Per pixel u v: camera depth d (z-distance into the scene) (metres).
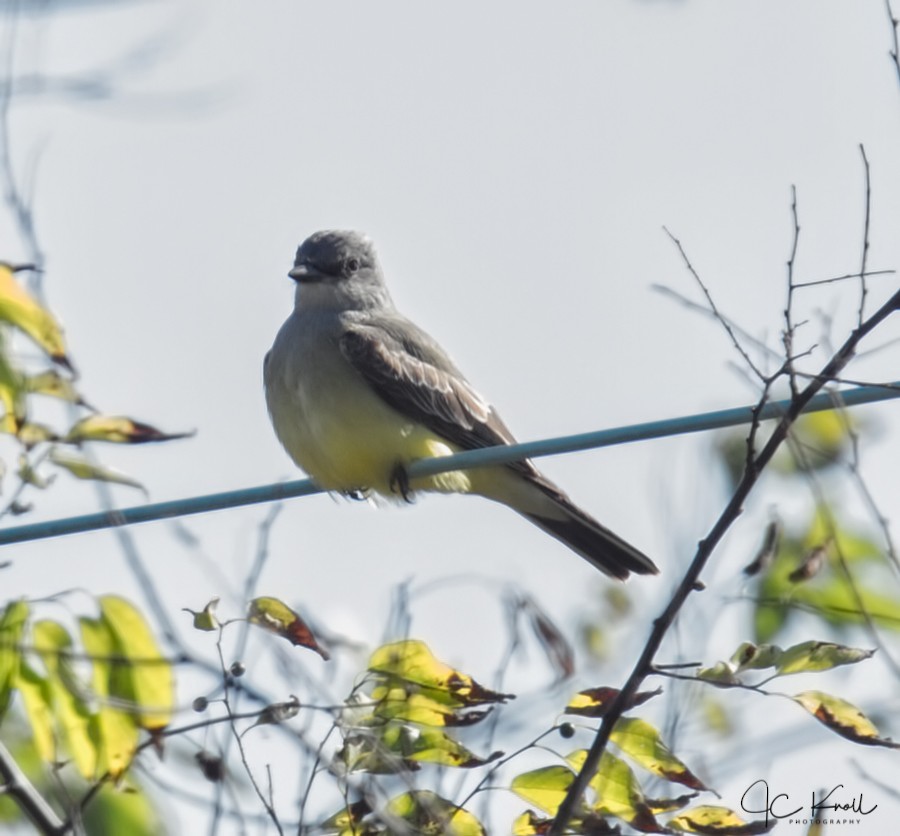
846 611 10.88
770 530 11.08
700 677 9.12
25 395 9.84
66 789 10.72
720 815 9.30
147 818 11.05
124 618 9.76
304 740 9.05
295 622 9.42
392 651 9.49
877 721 11.69
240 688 9.30
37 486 9.93
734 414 10.47
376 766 9.10
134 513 11.02
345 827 9.11
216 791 9.32
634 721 9.35
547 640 11.05
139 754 9.80
